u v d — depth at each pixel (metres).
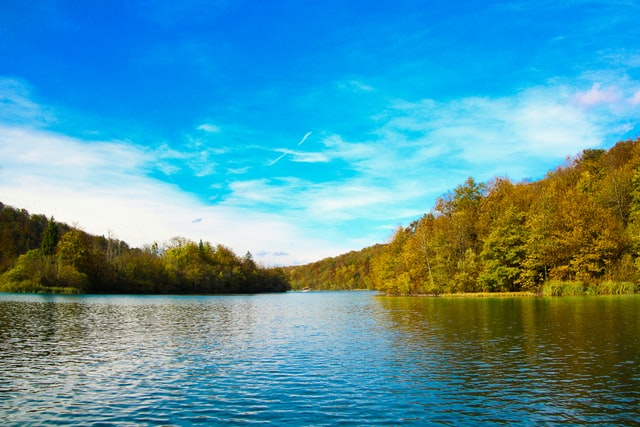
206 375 22.45
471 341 30.77
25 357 27.64
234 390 19.55
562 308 51.75
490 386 19.33
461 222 100.62
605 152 111.62
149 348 30.97
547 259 82.69
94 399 18.45
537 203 91.75
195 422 15.59
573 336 31.05
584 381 19.70
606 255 78.44
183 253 178.12
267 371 23.17
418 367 23.25
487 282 89.81
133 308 72.56
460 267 93.12
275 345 31.84
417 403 17.25
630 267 75.62
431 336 33.66
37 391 19.70
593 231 79.69
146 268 152.25
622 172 89.06
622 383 19.28
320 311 68.19
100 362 26.02
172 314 61.84
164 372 23.23
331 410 16.64
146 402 17.95
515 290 89.12
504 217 91.25
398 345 30.14
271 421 15.59
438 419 15.48
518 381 19.97
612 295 72.50
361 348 29.59
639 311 45.47
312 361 25.58
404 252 113.19
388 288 117.31
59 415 16.47
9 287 117.69
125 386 20.45
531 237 84.38
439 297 93.94
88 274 133.50
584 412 15.84
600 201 89.12
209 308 77.56
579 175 106.00
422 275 105.25
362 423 15.26
